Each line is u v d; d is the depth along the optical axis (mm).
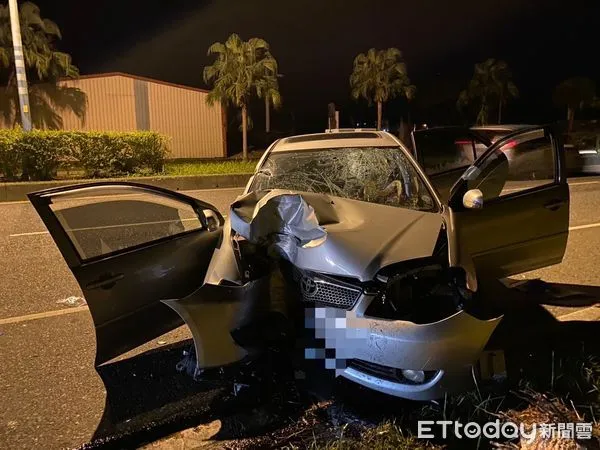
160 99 23766
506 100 29531
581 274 5848
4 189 12258
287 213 3328
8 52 20234
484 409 3102
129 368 3949
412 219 3605
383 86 24250
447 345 2904
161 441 3107
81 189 3434
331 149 4875
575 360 3707
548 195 4602
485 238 4285
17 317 4914
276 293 3381
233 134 29219
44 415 3350
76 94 22609
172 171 15961
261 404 3420
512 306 4867
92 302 3361
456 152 6285
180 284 3740
